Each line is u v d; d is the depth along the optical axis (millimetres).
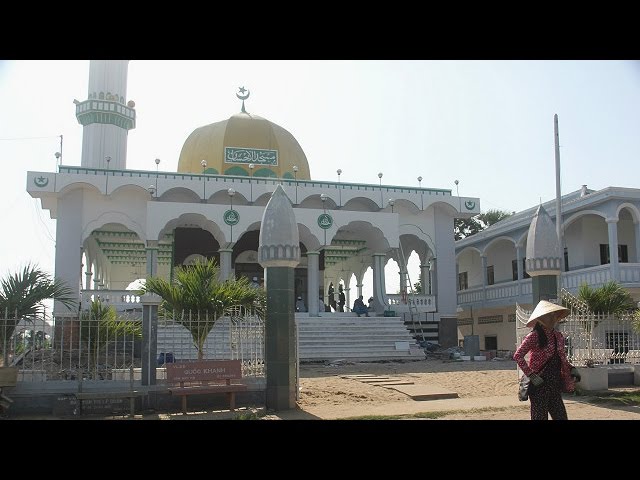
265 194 25406
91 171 23531
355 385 13398
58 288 11477
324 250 31844
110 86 30359
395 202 26594
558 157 20391
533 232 12969
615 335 14000
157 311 10766
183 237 27922
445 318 26844
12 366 10227
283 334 10625
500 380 14281
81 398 9711
